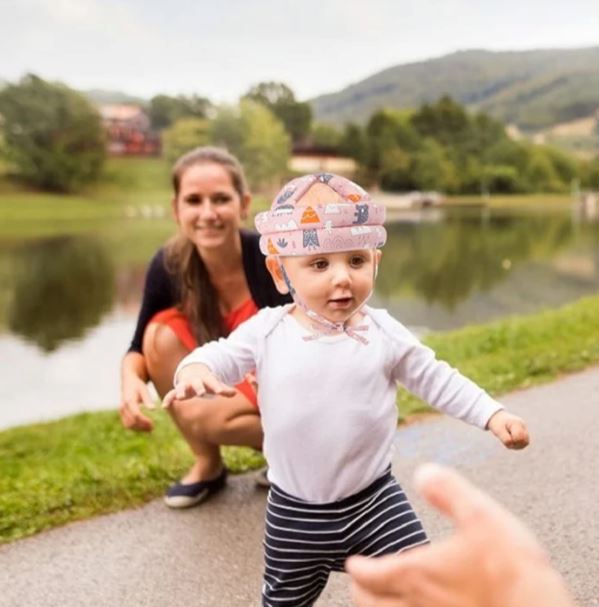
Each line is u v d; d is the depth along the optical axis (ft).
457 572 1.32
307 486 5.89
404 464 12.04
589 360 18.06
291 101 254.47
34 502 10.79
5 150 211.61
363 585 1.39
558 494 10.55
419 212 218.18
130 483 11.33
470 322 58.75
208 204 9.74
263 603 6.38
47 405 37.58
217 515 10.31
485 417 5.82
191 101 246.47
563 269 96.89
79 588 8.71
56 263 116.16
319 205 5.68
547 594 1.27
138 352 10.36
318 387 5.81
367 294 5.87
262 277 10.11
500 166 263.08
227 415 9.90
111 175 222.07
